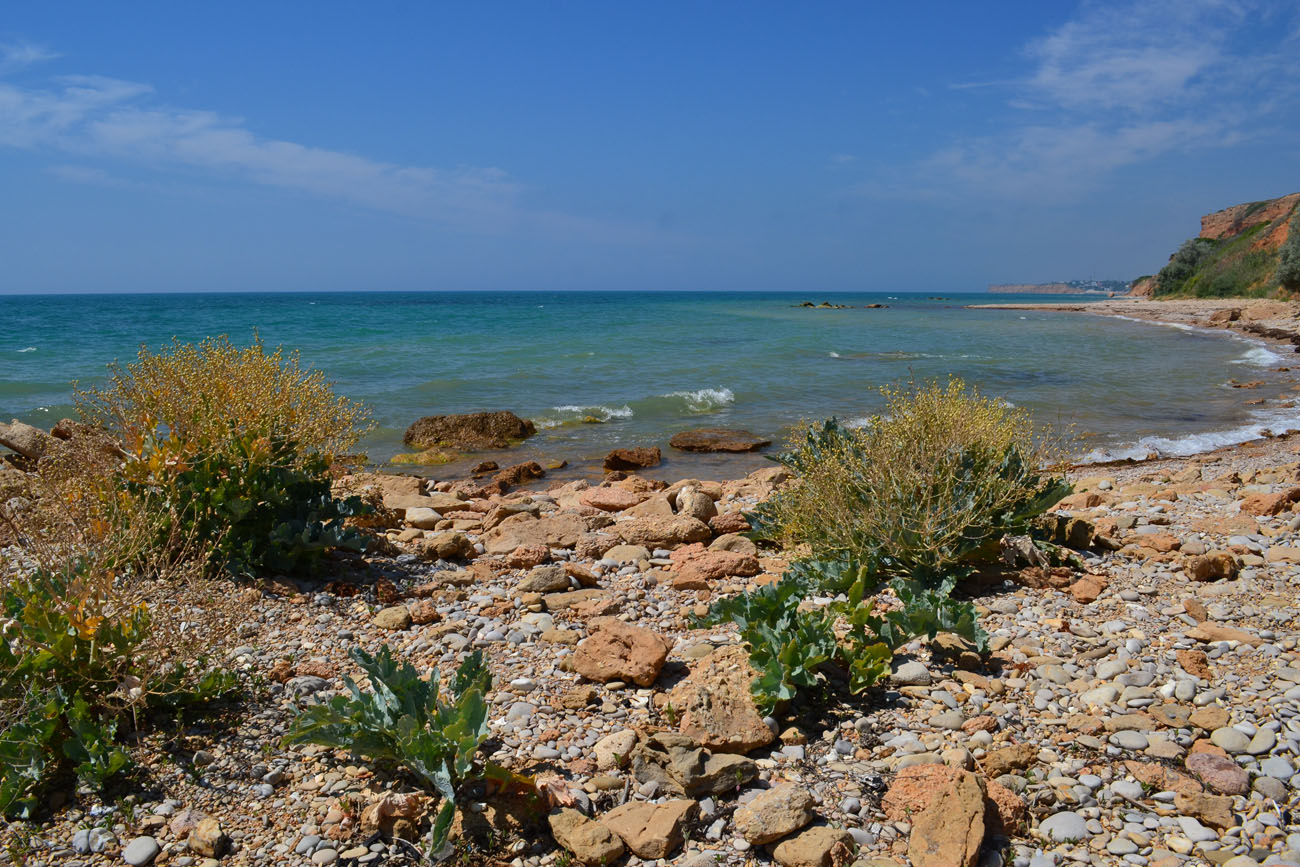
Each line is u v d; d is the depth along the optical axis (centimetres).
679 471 1274
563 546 689
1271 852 296
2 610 410
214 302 10931
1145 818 318
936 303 12731
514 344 3259
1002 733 371
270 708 390
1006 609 502
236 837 308
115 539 446
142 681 363
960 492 545
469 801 327
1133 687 404
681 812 318
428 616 505
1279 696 385
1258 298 5853
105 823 312
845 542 557
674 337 3800
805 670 400
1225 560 530
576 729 387
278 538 540
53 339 3406
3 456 834
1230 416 1733
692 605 554
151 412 568
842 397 1980
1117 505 761
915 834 305
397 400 1880
